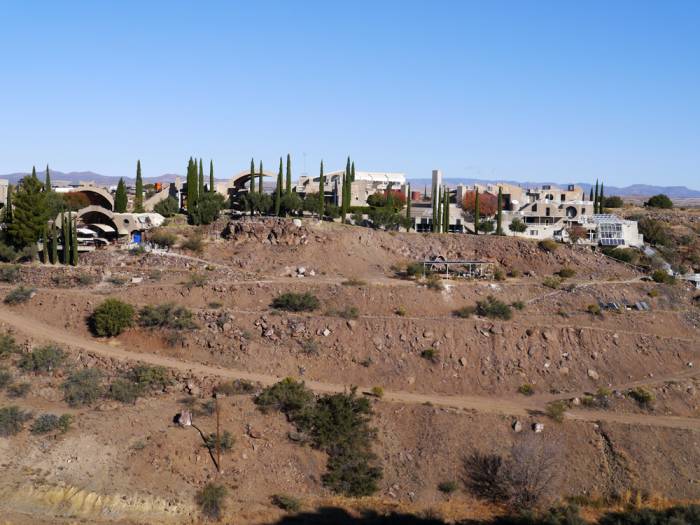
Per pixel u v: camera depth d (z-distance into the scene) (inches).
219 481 3031.5
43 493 2861.7
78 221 5654.5
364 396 3752.5
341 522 2849.4
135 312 4207.7
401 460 3344.0
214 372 3833.7
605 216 7037.4
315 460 3235.7
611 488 3262.8
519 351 4220.0
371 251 5600.4
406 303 4594.0
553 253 5851.4
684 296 5388.8
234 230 5536.4
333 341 4156.0
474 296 4815.5
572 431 3533.5
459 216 6899.6
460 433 3462.1
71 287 4623.5
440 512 2992.1
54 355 3757.4
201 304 4426.7
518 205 7559.1
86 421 3272.6
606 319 4763.8
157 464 3048.7
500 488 3184.1
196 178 6304.1
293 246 5428.2
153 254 5152.6
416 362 4097.0
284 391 3491.6
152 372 3654.0
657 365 4338.1
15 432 3176.7
